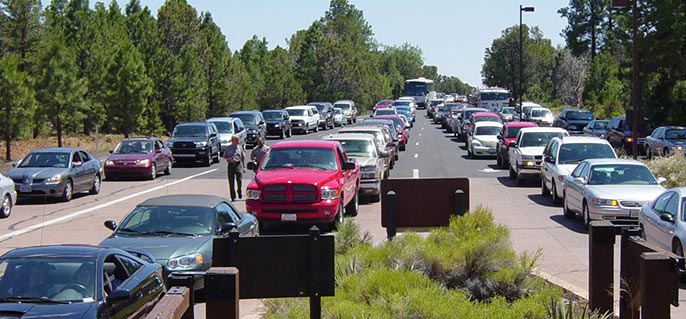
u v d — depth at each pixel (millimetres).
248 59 93938
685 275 12453
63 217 20531
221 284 6598
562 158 22781
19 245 16344
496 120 43625
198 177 31750
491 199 23594
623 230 8586
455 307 7840
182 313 6270
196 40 61625
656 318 7402
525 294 9906
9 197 20719
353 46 115750
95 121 49406
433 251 10531
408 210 13711
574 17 94875
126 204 23203
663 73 43562
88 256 8680
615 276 12078
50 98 41312
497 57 98812
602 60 72750
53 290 8203
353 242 12555
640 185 17844
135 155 30562
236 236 8227
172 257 11234
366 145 23734
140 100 49625
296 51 108312
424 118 93125
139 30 57188
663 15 40688
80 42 48812
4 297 8109
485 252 10289
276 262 8258
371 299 8547
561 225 18516
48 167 24172
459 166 34656
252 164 18875
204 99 60062
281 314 8602
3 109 36906
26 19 43031
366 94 102375
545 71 99938
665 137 35656
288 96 80438
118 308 8359
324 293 8250
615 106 62500
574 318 8242
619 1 29438
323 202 17094
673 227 12672
